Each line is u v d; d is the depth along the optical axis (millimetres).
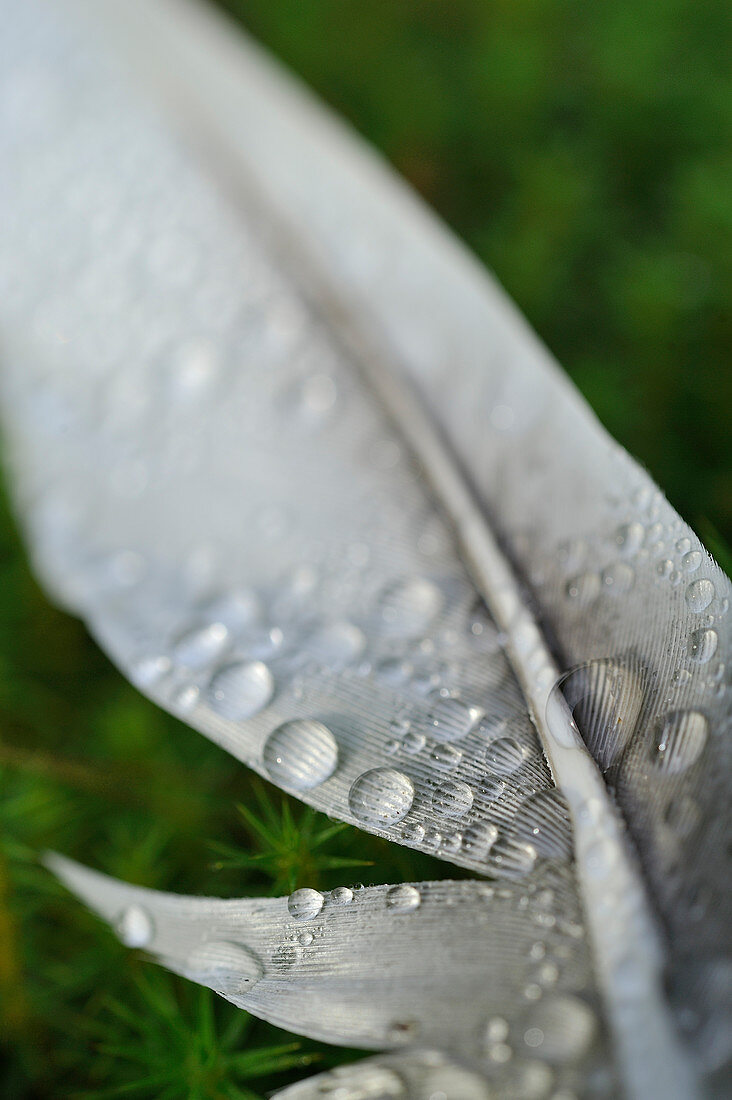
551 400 157
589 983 134
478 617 149
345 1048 156
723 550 163
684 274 211
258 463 157
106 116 173
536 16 261
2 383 156
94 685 190
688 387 203
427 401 161
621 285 214
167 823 174
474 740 144
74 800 177
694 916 135
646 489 150
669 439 196
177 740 181
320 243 170
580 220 228
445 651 148
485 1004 135
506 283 217
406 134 251
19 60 174
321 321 166
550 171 232
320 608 151
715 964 133
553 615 148
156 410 158
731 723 139
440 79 260
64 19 177
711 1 259
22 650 192
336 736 144
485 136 250
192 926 142
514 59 253
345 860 154
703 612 143
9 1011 166
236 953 140
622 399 199
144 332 162
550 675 146
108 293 163
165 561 151
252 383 162
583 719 143
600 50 253
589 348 213
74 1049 167
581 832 139
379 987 137
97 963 167
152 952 142
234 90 180
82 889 147
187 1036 155
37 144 170
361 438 159
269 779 141
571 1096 131
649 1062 131
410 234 171
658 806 139
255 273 168
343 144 181
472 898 139
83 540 151
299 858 154
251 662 147
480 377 161
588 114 247
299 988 137
